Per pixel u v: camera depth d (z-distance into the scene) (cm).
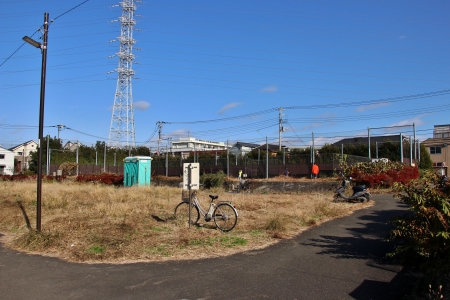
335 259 656
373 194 1864
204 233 852
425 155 4025
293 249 727
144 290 515
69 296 495
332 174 2352
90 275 583
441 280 495
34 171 4359
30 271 606
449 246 530
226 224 905
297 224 978
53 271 605
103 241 773
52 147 5019
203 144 9606
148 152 5566
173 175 3253
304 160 2500
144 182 2312
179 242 771
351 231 901
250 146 6106
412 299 467
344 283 534
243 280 550
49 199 1356
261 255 686
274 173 2634
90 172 3794
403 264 619
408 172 2177
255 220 1014
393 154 3759
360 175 2031
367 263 629
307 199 1578
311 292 500
